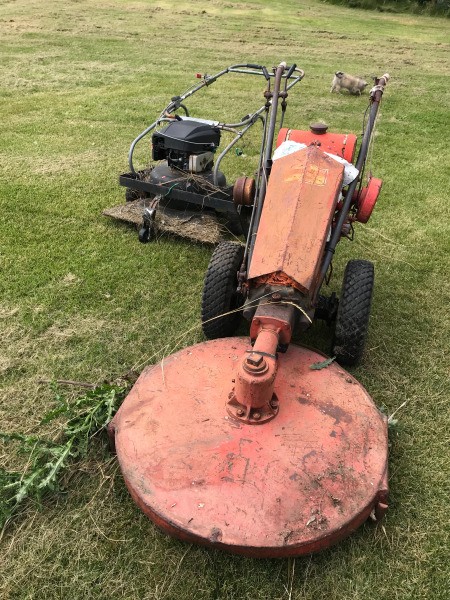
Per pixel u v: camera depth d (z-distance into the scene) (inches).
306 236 121.4
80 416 120.0
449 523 106.9
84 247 200.2
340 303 134.6
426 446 124.4
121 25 692.7
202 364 119.3
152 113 363.6
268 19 818.2
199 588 94.9
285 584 95.7
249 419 103.5
